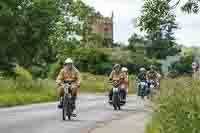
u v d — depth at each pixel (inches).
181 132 376.8
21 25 1977.1
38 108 1011.3
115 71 1003.3
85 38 3203.7
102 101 1295.5
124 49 3469.5
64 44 3006.9
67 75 757.9
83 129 624.7
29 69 2076.8
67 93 746.2
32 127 647.1
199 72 505.0
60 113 876.0
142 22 751.1
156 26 749.3
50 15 2022.6
